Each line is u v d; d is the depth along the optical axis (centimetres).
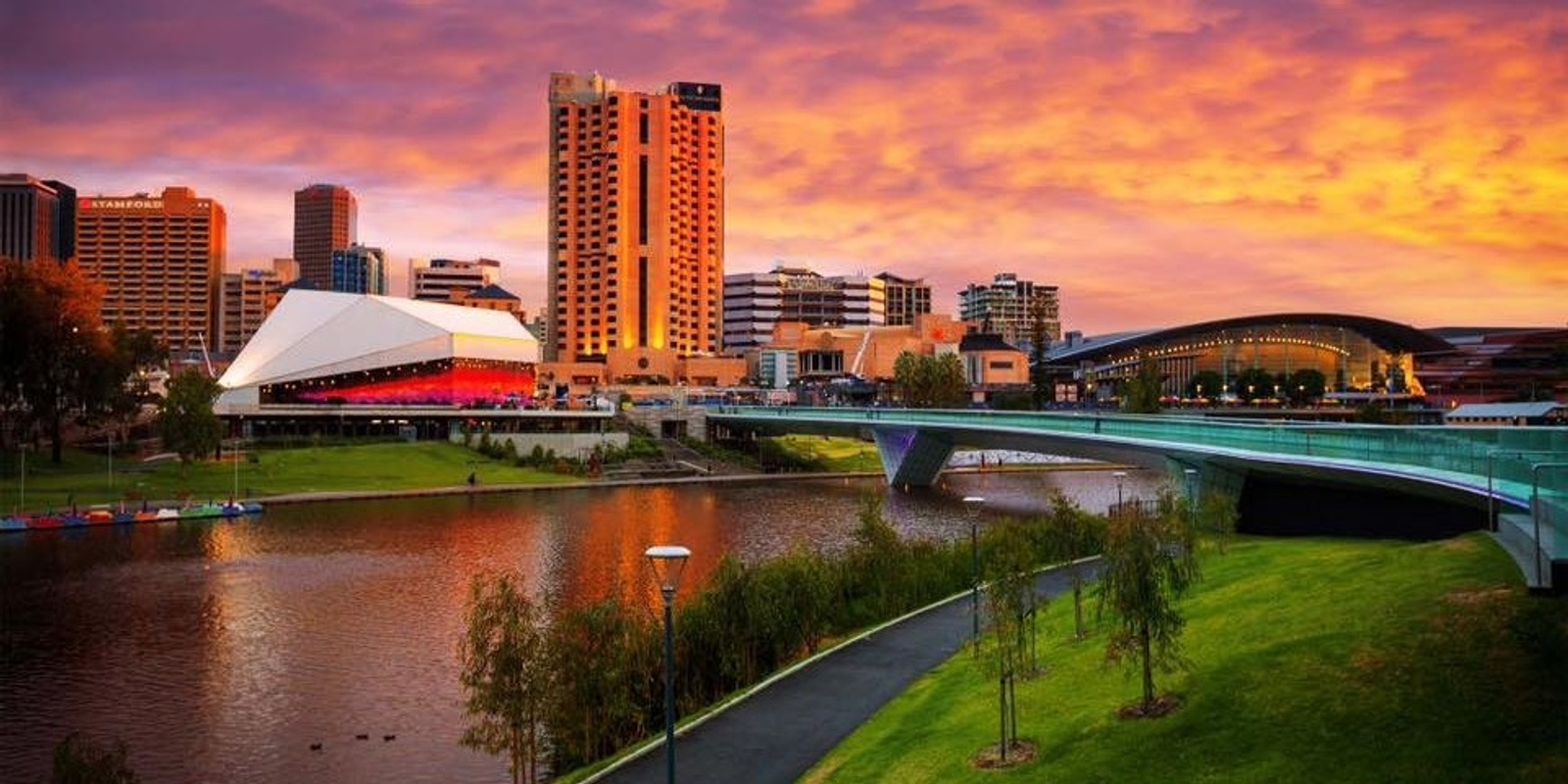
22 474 13462
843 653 5481
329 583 8662
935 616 6234
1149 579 3606
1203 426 8981
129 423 17600
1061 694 4100
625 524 12425
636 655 5072
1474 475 5041
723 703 4784
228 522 12175
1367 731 2906
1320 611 3909
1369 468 6322
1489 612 3275
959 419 15112
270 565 9450
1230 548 6769
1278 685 3331
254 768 4766
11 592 8275
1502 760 2603
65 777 3444
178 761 4844
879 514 7575
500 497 15438
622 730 4872
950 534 11675
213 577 8888
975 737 3847
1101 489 17338
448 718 5400
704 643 5494
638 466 19625
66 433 17325
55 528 11488
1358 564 4591
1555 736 2617
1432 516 7325
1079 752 3397
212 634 7025
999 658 3859
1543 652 2969
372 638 6925
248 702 5662
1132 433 10850
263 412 18388
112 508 12400
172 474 14825
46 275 14550
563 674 4419
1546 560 3325
